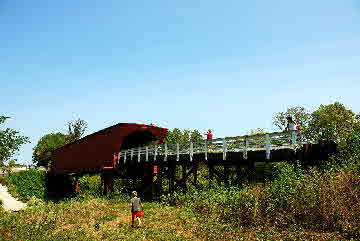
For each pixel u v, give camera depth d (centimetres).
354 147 1398
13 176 3531
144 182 2842
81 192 3462
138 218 1482
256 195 1493
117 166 2741
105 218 1728
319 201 1265
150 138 3000
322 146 1406
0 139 2981
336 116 3469
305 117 4362
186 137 4709
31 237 1425
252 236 1180
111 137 2844
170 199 2075
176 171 2991
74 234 1425
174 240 1201
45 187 3625
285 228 1255
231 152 1748
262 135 1587
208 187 1992
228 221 1453
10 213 2205
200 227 1374
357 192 1244
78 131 5444
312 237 1084
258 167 2011
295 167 1495
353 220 1164
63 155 3769
